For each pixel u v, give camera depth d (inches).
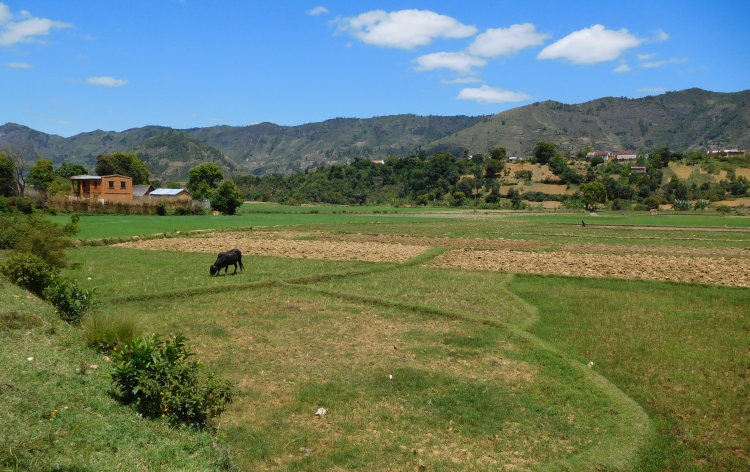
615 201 5167.3
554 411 468.8
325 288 971.3
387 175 6943.9
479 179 6451.8
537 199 5905.5
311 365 570.9
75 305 653.3
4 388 393.7
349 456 389.1
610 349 633.6
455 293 942.4
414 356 607.2
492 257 1432.1
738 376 549.6
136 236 1811.0
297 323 738.2
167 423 402.0
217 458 364.8
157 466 335.0
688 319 772.0
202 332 681.6
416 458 387.9
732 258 1439.5
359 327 724.0
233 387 495.5
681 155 7554.1
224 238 1911.9
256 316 772.6
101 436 357.1
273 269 1184.8
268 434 417.1
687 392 510.0
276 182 7460.6
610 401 485.4
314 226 2559.1
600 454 394.3
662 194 5531.5
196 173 4773.6
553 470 373.4
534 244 1771.7
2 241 1257.4
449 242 1833.2
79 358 499.2
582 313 808.9
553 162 6899.6
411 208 5216.5
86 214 3014.3
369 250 1558.8
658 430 438.9
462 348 638.5
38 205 2741.1
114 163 5162.4
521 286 1032.8
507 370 568.7
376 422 444.8
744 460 395.9
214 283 981.8
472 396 496.7
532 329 720.3
